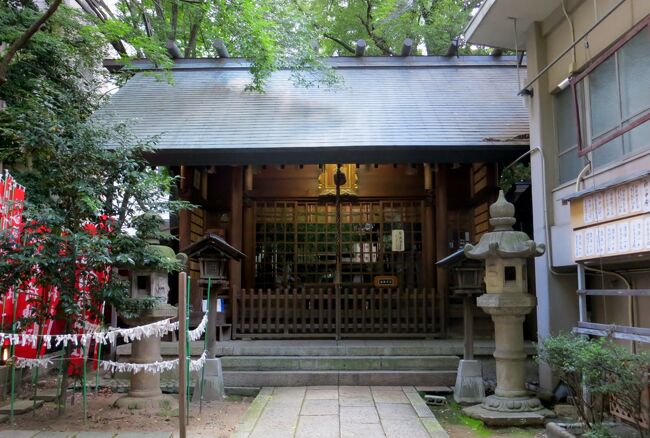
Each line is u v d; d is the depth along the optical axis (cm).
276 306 895
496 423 559
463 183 1118
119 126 630
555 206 720
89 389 718
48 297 607
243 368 755
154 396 627
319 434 509
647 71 539
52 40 911
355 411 593
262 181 1139
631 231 459
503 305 589
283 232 1135
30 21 923
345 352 795
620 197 477
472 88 1129
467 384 661
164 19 1588
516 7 720
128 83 1177
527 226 1064
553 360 473
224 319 947
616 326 480
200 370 686
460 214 1112
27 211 546
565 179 716
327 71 1070
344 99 1081
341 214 1141
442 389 702
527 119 954
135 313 596
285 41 1062
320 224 1141
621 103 586
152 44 1034
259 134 905
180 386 422
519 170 935
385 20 1702
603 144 564
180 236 962
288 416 574
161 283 637
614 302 645
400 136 882
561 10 707
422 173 1129
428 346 802
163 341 873
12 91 899
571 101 704
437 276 1023
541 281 724
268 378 728
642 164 526
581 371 442
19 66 912
